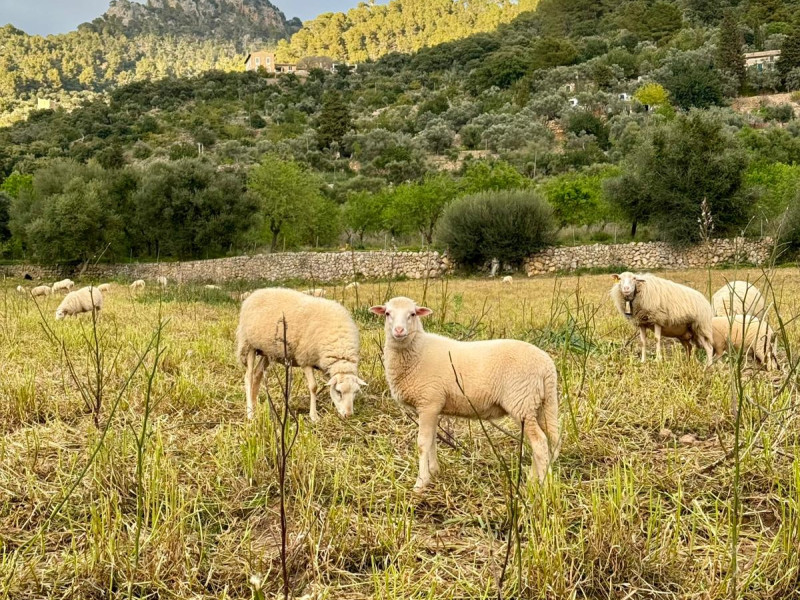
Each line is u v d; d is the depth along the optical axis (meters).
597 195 42.50
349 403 6.12
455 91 118.38
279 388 7.50
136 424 5.94
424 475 4.73
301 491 4.55
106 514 3.93
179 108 124.94
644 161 37.75
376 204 47.78
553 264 37.69
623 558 3.66
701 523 4.11
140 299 19.67
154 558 3.65
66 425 5.85
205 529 4.12
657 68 101.19
